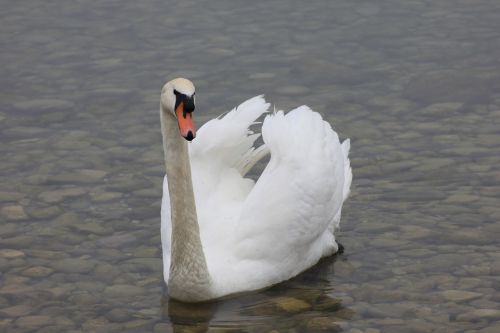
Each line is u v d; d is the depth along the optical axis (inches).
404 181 609.0
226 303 493.0
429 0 895.7
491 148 645.3
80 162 648.4
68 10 891.4
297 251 517.7
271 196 515.5
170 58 800.9
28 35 845.8
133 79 769.6
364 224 564.7
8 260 533.0
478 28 834.8
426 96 727.1
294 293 503.2
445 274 505.4
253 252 507.2
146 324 470.3
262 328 465.4
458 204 577.3
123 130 693.3
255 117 535.2
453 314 465.4
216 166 541.0
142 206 593.3
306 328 462.3
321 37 828.6
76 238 557.6
